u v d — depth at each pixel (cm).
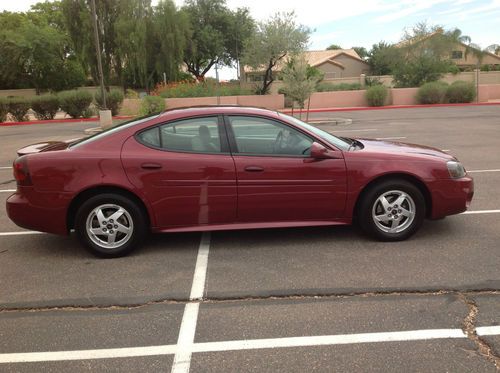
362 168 498
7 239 567
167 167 481
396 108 2878
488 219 588
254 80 3303
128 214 488
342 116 2397
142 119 508
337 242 521
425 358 306
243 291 409
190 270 457
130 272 457
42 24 6044
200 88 2972
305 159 495
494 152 1101
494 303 377
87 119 2569
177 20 4269
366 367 299
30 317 375
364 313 366
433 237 529
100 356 319
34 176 481
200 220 496
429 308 371
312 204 500
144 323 361
